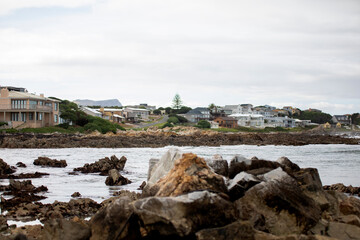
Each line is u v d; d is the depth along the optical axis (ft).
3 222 45.78
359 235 38.24
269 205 38.04
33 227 42.88
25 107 312.29
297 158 162.30
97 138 268.21
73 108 395.55
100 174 100.27
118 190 76.64
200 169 39.78
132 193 62.85
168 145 254.27
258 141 300.20
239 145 271.69
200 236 32.35
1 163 100.68
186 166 39.91
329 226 39.37
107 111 586.45
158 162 51.88
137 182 88.63
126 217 34.22
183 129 444.14
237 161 49.90
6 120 314.76
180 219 32.94
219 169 49.73
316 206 40.47
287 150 218.38
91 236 35.22
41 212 53.36
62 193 72.28
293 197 39.29
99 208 56.95
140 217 33.37
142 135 320.50
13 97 312.29
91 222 36.86
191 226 32.96
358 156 173.37
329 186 74.69
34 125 310.04
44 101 331.16
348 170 116.57
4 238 34.83
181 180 38.50
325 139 340.59
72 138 254.47
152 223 32.99
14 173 101.35
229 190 40.19
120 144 233.55
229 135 339.98
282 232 37.37
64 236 34.60
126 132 357.61
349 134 524.11
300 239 33.14
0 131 279.28
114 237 34.12
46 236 35.01
